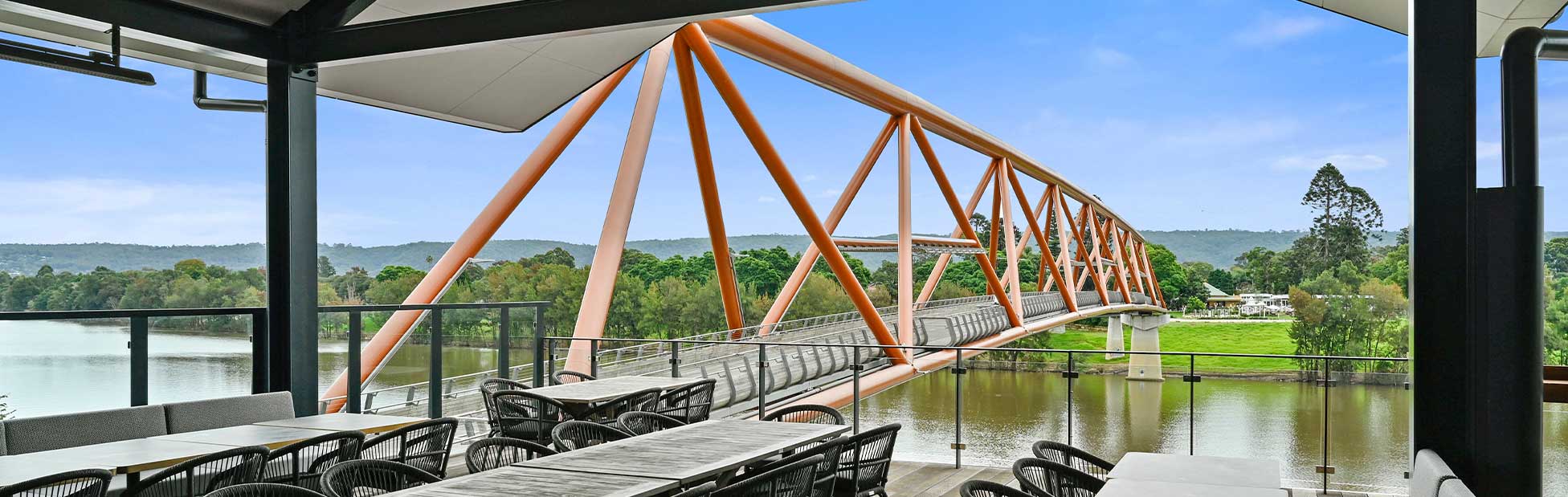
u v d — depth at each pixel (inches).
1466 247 149.3
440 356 389.1
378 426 245.1
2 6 231.3
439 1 286.0
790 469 162.2
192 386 295.0
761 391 405.4
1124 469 175.6
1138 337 3654.0
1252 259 5083.7
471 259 759.1
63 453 202.7
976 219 4825.3
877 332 1025.5
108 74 255.1
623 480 161.6
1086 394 320.2
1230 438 294.5
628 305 3924.7
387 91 407.2
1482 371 148.6
